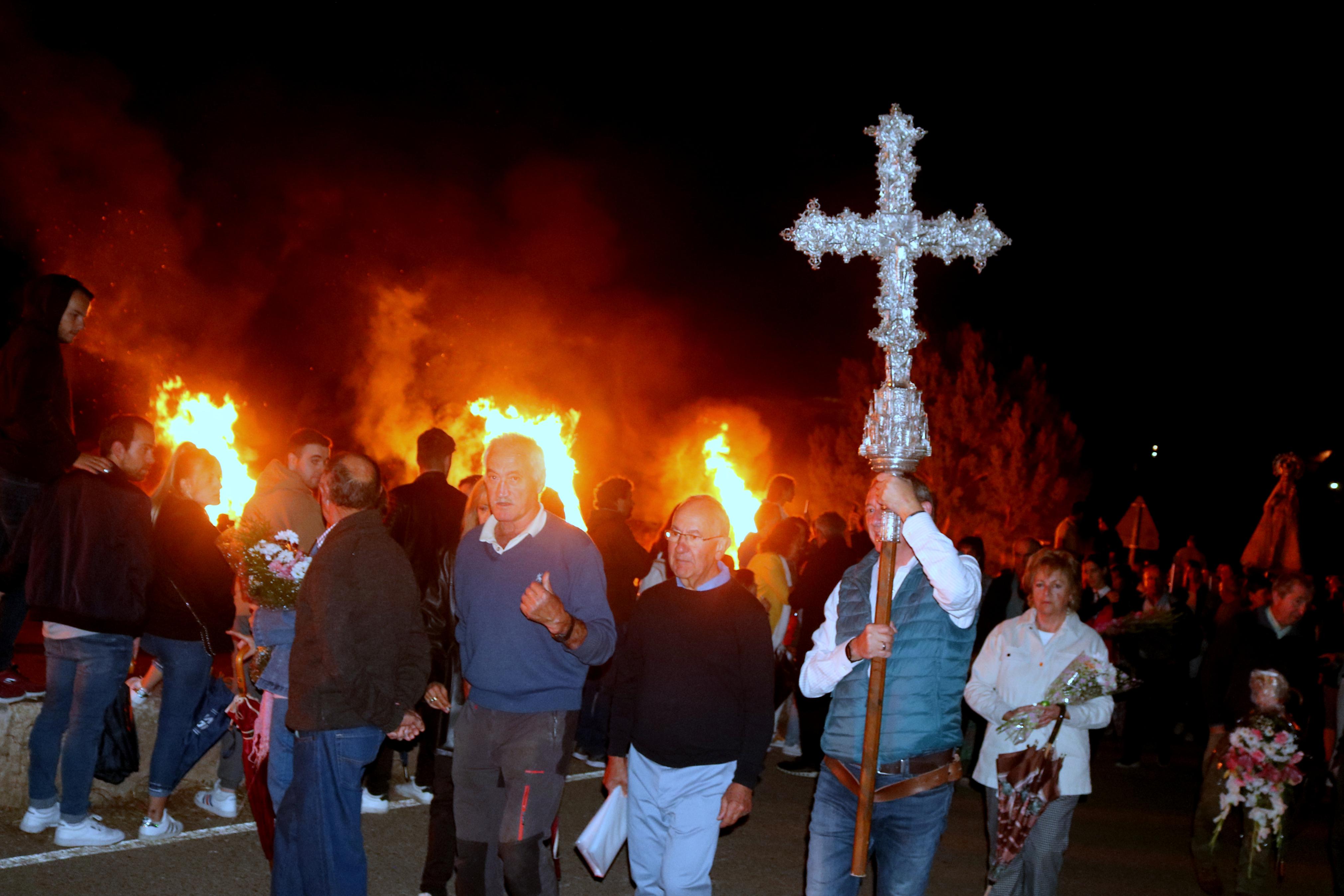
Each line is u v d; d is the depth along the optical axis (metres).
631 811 4.51
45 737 5.82
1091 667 4.92
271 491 6.16
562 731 4.53
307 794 4.45
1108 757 11.50
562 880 6.13
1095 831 8.03
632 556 8.41
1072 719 4.88
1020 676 5.06
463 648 4.68
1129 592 11.62
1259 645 6.80
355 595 4.45
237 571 5.07
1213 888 6.49
